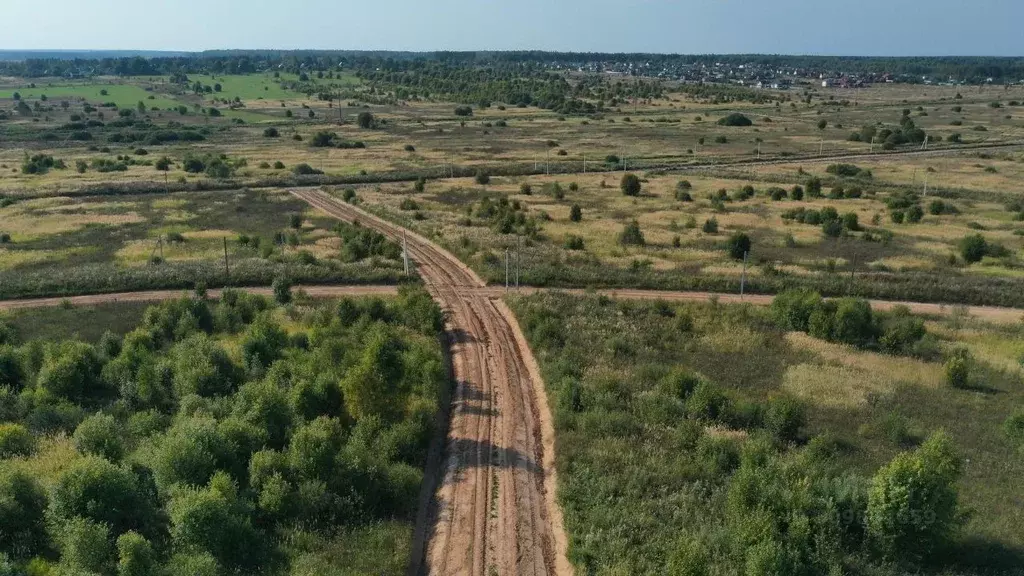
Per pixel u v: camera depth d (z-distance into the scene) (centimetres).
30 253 6875
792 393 3781
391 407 3272
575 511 2573
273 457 2669
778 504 2402
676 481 2761
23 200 9638
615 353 4334
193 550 2192
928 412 3569
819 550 2211
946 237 7800
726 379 3994
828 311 4831
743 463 2764
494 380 3962
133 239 7569
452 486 2809
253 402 3159
